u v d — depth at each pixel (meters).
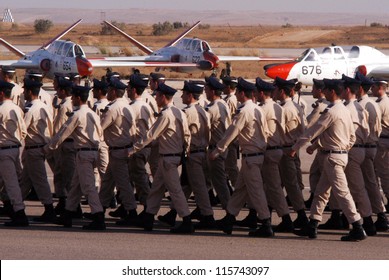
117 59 135.00
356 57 106.75
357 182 34.03
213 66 129.62
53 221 36.47
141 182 38.06
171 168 33.91
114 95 36.44
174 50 137.00
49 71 112.94
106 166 40.41
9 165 34.81
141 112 37.78
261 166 33.62
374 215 39.56
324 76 105.38
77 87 34.66
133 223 36.22
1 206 40.50
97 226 34.72
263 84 34.47
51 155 41.31
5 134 34.56
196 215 37.97
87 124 34.56
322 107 39.41
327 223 35.81
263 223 33.66
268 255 30.14
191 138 34.94
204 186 35.31
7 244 31.28
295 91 45.94
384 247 31.98
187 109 34.88
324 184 33.28
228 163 40.75
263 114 33.50
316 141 33.66
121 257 29.34
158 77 44.03
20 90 43.19
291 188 35.81
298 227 35.97
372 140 35.53
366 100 36.12
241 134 33.34
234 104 42.28
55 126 40.03
